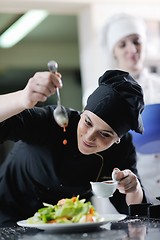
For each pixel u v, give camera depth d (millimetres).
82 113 1736
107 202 2895
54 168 1771
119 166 1857
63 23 5270
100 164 1812
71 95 6590
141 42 2930
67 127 1771
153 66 3869
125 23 2900
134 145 2094
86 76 4164
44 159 1778
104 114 1602
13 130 1720
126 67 2932
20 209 1879
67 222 1420
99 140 1647
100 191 1577
